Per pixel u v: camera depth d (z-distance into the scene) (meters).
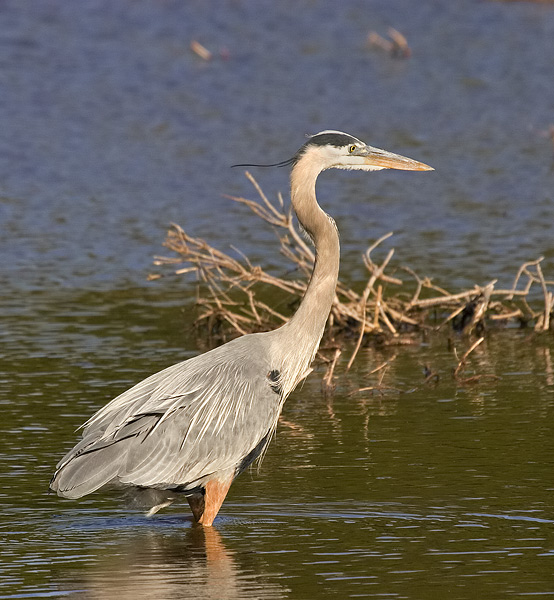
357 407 13.45
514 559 9.13
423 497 10.53
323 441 12.20
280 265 20.22
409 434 12.35
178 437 9.90
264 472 11.28
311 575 8.88
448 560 9.13
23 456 11.59
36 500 10.66
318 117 32.75
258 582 8.76
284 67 39.06
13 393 13.66
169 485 9.86
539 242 21.66
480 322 17.28
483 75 38.12
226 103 34.34
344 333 17.08
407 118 32.88
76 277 19.80
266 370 10.45
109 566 9.12
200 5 49.09
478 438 12.15
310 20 46.75
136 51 40.78
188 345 16.05
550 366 15.09
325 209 24.58
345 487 10.83
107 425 9.95
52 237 22.23
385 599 8.40
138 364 14.98
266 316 17.61
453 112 33.66
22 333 16.50
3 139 29.84
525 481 10.88
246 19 46.75
